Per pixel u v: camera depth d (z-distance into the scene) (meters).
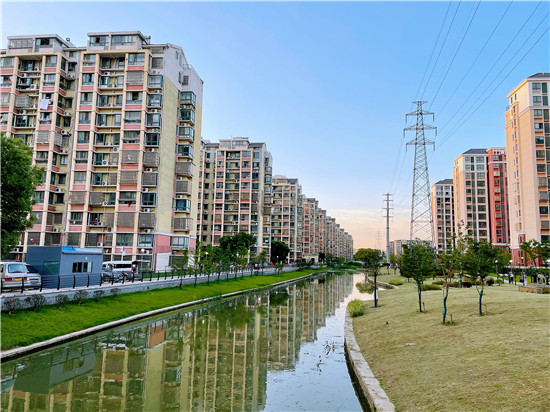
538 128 73.38
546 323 16.95
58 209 56.84
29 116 57.72
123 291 33.88
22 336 20.12
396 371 14.59
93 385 16.09
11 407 13.66
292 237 137.38
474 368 12.65
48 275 31.16
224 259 59.81
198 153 68.75
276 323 31.59
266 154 111.19
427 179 57.97
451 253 30.61
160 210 56.62
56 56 57.75
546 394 9.76
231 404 14.37
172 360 20.03
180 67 64.44
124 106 56.59
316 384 16.67
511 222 80.69
